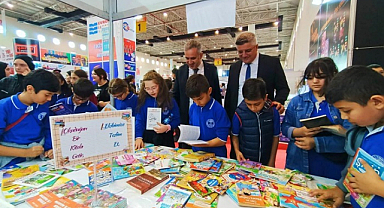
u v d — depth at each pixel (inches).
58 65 311.4
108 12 68.8
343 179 30.8
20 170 40.9
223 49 550.6
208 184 34.8
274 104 58.2
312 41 158.9
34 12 303.1
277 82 67.7
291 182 36.0
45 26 335.0
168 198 31.0
